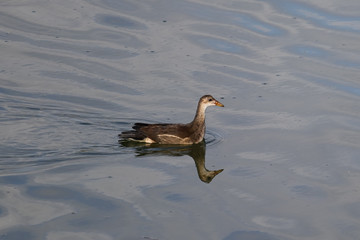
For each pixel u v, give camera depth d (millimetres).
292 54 22281
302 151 17047
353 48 22516
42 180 15133
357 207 14438
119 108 19141
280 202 14625
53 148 16938
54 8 25203
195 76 20891
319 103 19578
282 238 13125
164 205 14281
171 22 24234
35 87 20000
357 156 16734
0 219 13391
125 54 22016
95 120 18500
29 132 17672
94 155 16719
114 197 14469
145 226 13359
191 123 17938
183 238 12977
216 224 13586
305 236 13227
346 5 25656
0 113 18469
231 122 18891
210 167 16375
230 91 20203
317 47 22656
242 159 16781
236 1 26109
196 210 14125
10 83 20109
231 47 22641
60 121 18344
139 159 16703
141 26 23875
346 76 21000
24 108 18797
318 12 25109
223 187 15289
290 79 20875
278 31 23672
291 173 15984
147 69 21234
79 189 14758
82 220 13492
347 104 19469
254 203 14547
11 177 15211
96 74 20891
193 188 15148
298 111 19188
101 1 25938
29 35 23062
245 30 23734
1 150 16625
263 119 18875
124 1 25922
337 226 13656
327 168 16188
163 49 22406
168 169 16188
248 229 13445
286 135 17922
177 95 19906
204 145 17703
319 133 17984
